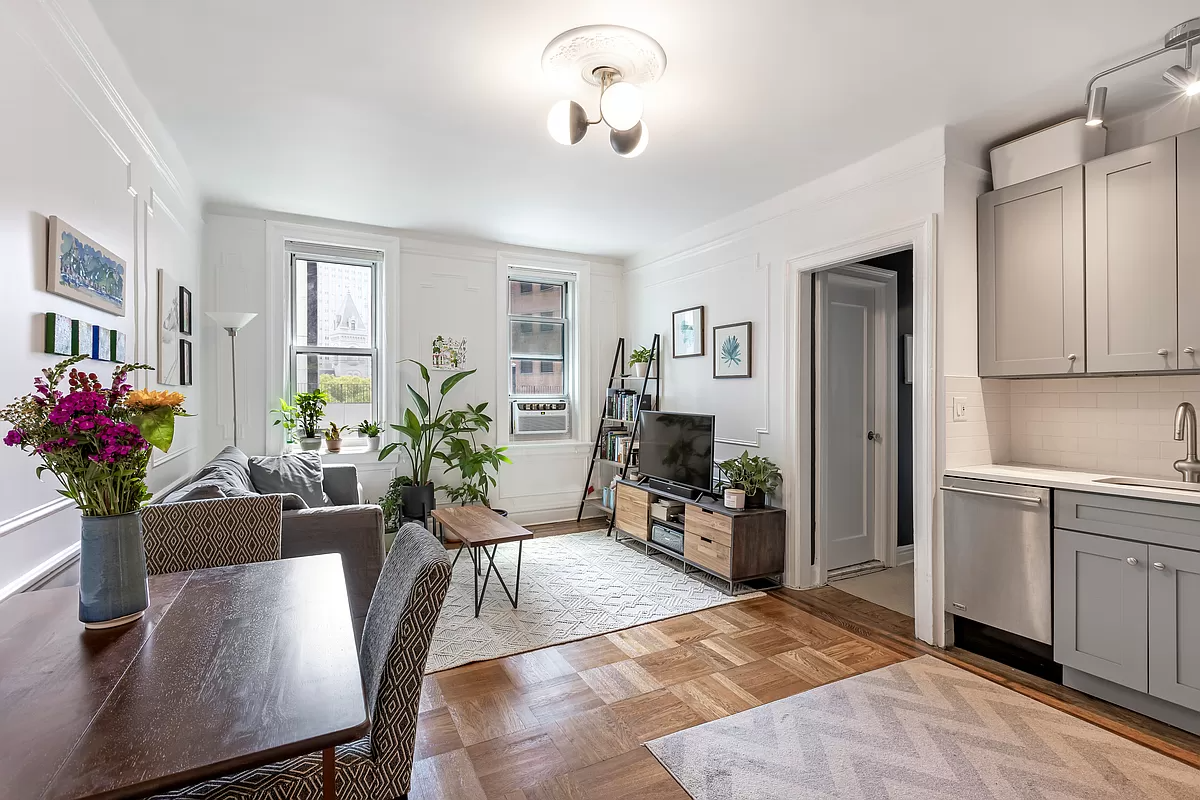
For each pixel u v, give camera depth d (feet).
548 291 18.11
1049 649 8.13
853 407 13.53
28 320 4.97
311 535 8.28
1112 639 7.34
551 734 6.80
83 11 6.05
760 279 13.08
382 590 5.13
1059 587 7.88
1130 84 7.91
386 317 15.24
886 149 10.11
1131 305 7.84
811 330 12.35
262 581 5.01
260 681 3.30
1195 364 7.29
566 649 9.07
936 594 9.32
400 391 15.49
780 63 7.46
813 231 11.68
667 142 9.88
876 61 7.41
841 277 13.08
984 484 8.71
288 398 14.38
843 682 8.05
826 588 12.16
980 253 9.57
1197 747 6.51
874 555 14.03
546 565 13.44
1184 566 6.70
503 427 17.02
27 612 4.27
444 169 11.08
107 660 3.53
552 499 17.84
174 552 6.25
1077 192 8.39
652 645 9.23
